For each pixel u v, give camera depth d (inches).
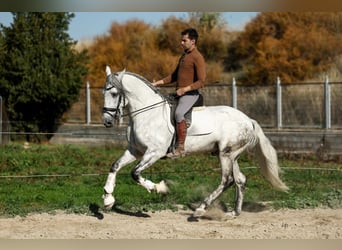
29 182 547.8
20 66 1015.0
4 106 958.4
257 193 474.6
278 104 937.5
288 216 388.8
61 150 824.3
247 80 1412.4
